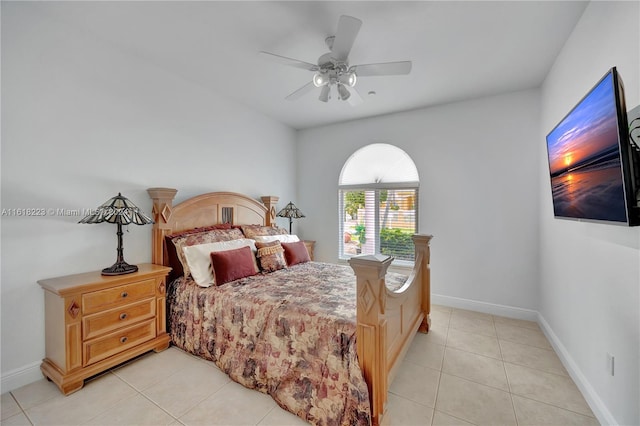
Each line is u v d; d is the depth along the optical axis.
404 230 3.99
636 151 1.28
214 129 3.34
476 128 3.42
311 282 2.53
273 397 1.81
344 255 4.48
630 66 1.36
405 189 3.98
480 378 2.08
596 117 1.46
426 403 1.82
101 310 2.04
